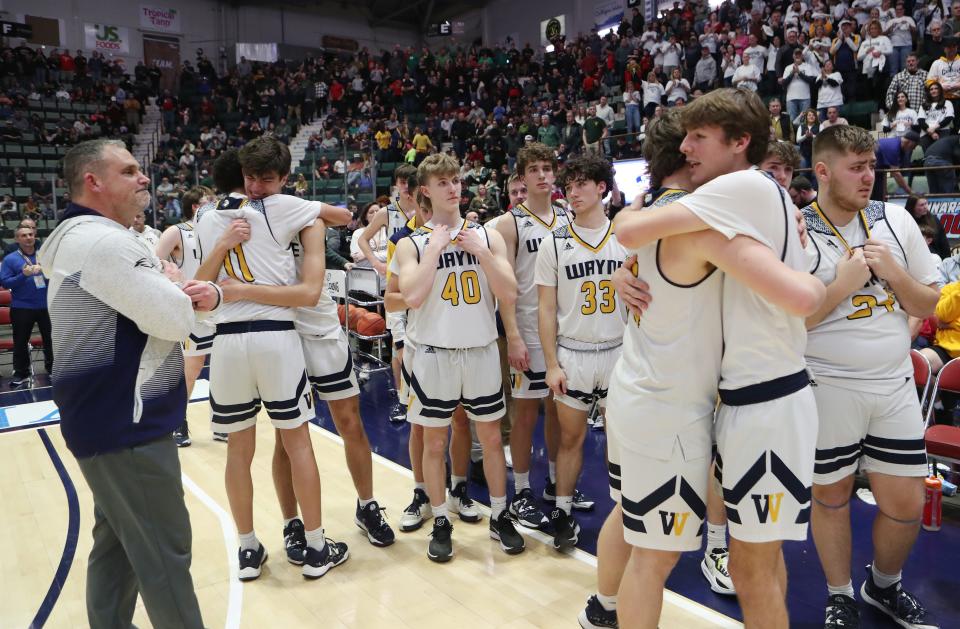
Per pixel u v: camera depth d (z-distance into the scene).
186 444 4.57
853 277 2.06
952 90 8.07
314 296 2.74
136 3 19.97
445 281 2.82
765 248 1.48
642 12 17.73
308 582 2.75
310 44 22.91
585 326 2.87
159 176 9.88
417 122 17.66
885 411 2.20
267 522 3.35
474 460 3.87
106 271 1.86
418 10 24.09
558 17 20.47
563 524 2.95
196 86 19.47
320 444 4.50
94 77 18.56
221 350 2.64
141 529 1.97
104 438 1.90
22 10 18.22
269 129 17.17
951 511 3.25
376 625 2.43
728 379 1.65
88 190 1.98
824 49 9.85
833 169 2.16
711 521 2.64
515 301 2.99
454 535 3.15
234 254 2.66
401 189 3.79
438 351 2.83
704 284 1.61
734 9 13.23
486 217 6.18
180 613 2.03
